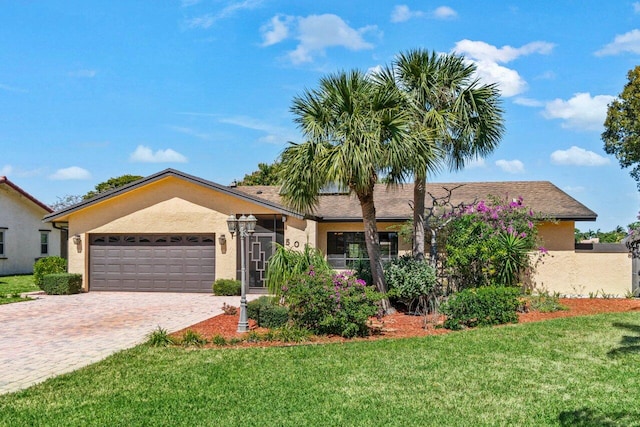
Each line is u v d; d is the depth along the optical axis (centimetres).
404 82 1362
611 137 2470
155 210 1958
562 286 1806
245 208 1892
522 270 1675
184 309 1489
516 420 570
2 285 2317
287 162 1278
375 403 627
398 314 1350
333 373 759
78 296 1848
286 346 955
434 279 1352
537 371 760
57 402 646
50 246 3369
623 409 598
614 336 991
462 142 1393
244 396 658
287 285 1125
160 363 830
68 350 950
